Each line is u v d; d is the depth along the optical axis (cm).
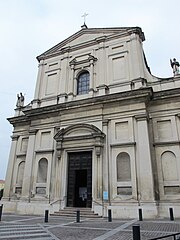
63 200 1806
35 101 2366
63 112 2092
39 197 1923
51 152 2028
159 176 1642
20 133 2414
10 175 2247
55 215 1706
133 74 1983
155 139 1755
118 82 2020
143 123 1733
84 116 1978
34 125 2239
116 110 1875
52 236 853
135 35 2133
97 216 1568
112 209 1603
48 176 1956
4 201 2145
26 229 1025
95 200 1666
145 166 1614
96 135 1811
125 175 1692
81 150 1886
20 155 2303
